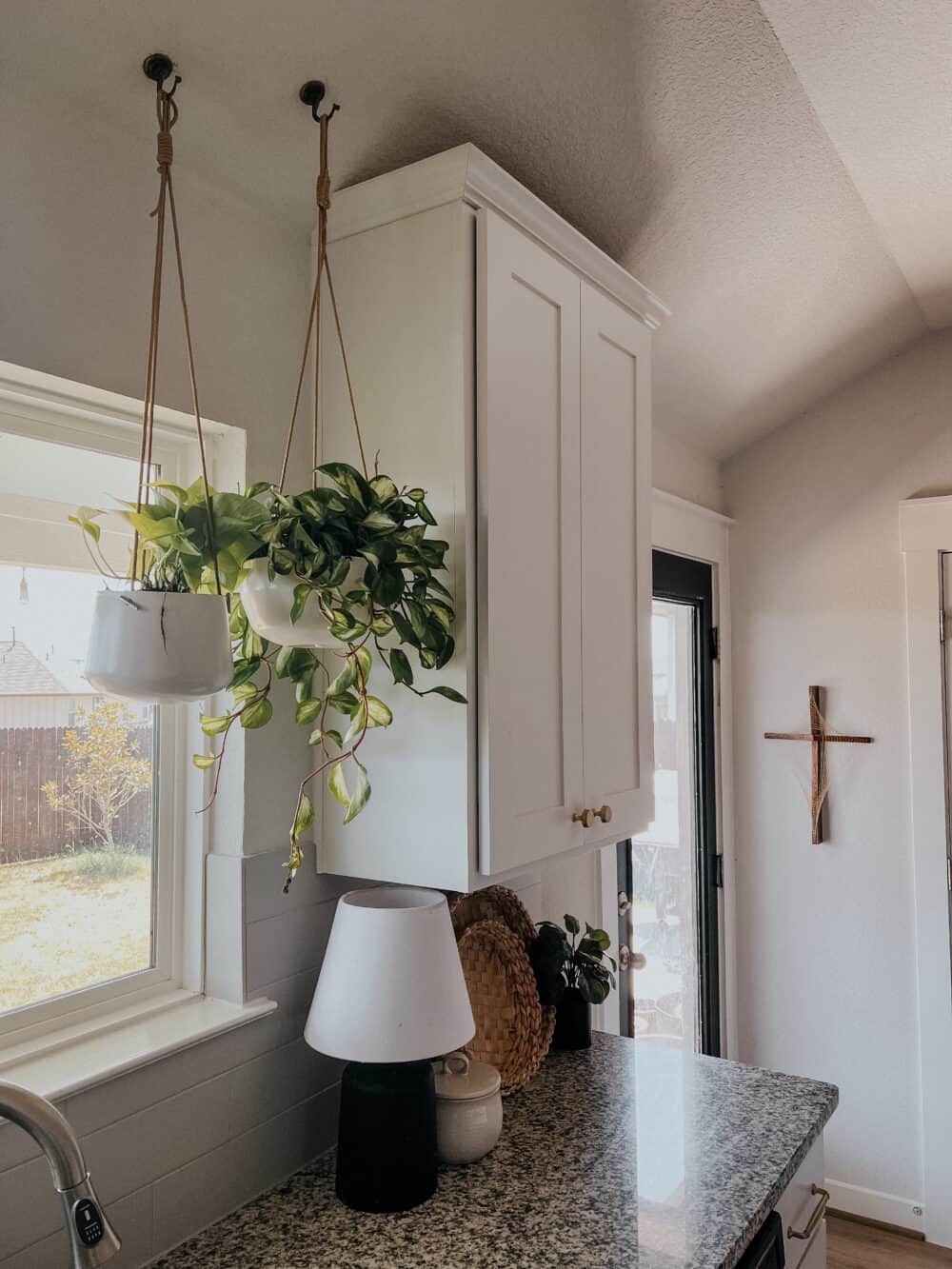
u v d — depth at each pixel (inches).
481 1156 51.7
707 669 112.6
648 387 69.6
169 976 51.9
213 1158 48.2
